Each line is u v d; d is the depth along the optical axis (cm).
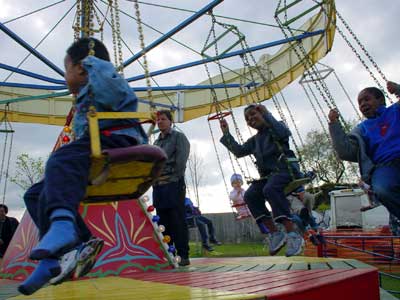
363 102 400
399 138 378
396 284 765
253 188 502
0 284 443
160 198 541
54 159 217
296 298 251
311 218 664
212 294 238
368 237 646
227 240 2244
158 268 514
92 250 213
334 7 738
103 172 231
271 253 498
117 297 247
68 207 203
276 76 1052
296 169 467
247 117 489
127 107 245
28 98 1073
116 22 360
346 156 401
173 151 542
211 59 891
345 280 306
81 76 254
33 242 517
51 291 314
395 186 366
